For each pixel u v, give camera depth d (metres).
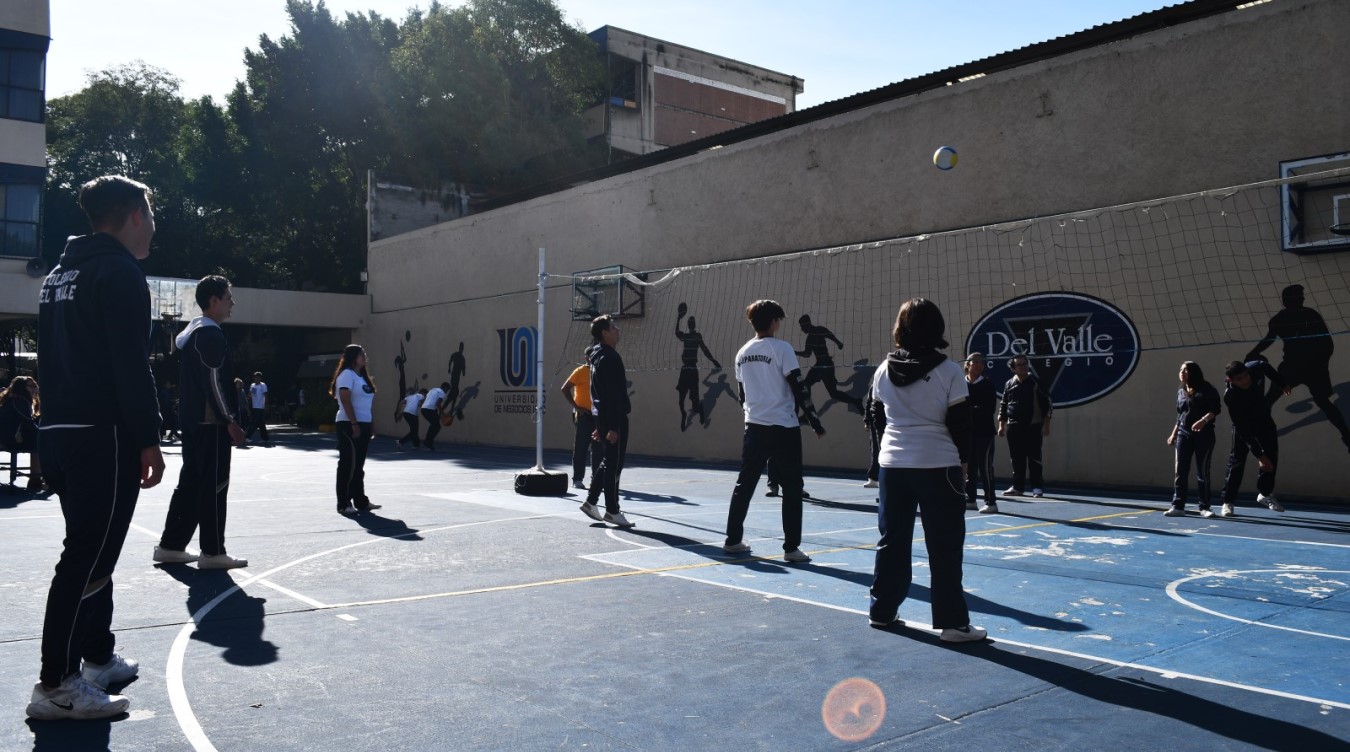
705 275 19.91
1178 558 7.05
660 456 20.59
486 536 8.00
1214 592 5.77
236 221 41.00
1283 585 5.99
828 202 17.75
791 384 6.91
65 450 3.49
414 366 28.72
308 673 4.02
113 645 3.90
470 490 12.17
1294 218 12.22
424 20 36.19
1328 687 3.85
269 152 37.72
